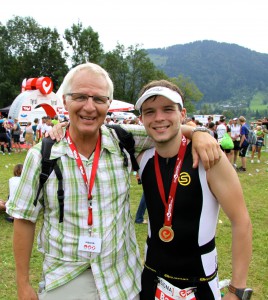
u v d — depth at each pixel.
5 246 4.92
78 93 1.84
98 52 55.06
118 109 21.44
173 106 1.87
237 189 1.81
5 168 11.84
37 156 1.86
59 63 53.47
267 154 17.34
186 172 1.89
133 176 10.13
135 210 6.85
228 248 4.89
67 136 1.93
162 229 1.94
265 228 5.81
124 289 1.93
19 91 50.38
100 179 1.88
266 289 3.82
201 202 1.88
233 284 1.82
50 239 1.89
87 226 1.85
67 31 53.78
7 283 3.89
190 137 1.97
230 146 10.70
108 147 1.94
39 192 1.86
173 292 1.93
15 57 54.53
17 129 16.56
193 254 1.91
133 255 2.09
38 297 1.97
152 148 2.08
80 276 1.86
